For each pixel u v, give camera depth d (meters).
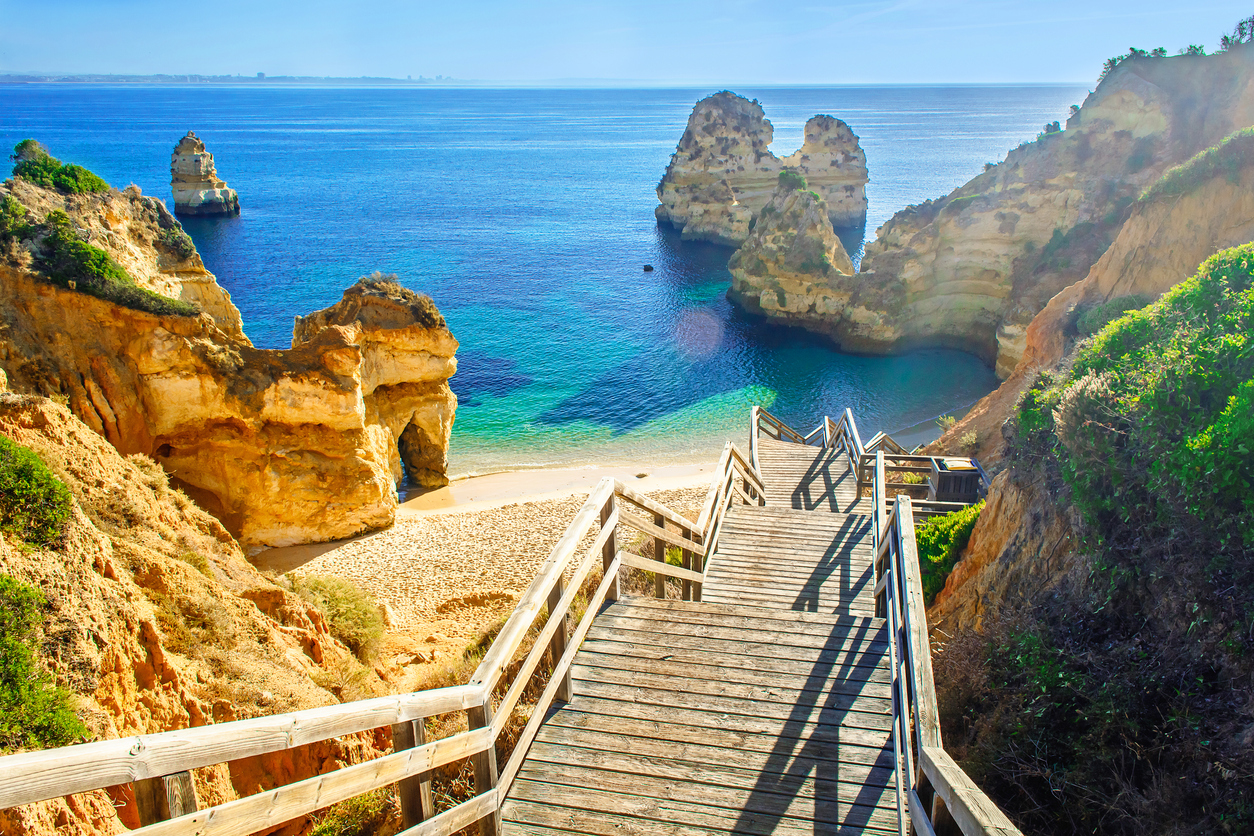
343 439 25.67
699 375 46.88
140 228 31.09
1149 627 5.21
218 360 24.33
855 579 8.95
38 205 25.55
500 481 32.81
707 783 4.89
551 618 5.34
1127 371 7.02
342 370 25.19
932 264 49.25
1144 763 4.59
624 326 56.38
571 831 4.54
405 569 22.97
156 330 23.69
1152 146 41.38
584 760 5.13
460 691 4.07
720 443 37.56
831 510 14.20
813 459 18.09
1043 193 45.12
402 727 3.74
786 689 5.84
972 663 6.22
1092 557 6.02
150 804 2.54
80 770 2.22
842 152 96.31
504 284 68.06
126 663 7.10
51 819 4.87
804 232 54.03
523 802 4.78
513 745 6.35
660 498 28.66
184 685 7.77
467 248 82.44
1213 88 40.53
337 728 3.24
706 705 5.66
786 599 8.41
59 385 22.50
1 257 22.30
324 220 96.69
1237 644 4.46
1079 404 6.57
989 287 48.03
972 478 13.85
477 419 40.28
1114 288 22.08
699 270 74.56
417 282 67.75
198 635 8.86
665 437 38.28
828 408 42.06
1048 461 7.77
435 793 5.97
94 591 7.25
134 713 6.93
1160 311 7.92
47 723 5.63
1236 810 3.82
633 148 194.00
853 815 4.61
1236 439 4.88
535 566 22.67
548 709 5.65
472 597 20.12
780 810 4.66
